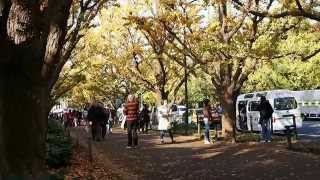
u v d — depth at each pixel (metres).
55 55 7.92
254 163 14.65
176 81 40.66
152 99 51.69
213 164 14.97
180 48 26.16
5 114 6.02
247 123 31.47
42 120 6.28
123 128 40.34
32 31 5.82
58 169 12.79
